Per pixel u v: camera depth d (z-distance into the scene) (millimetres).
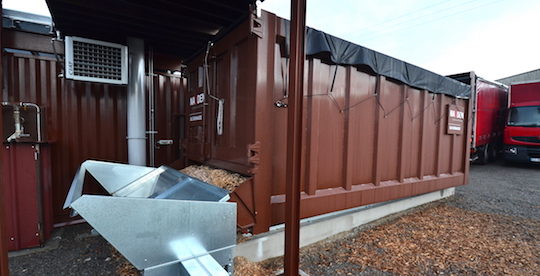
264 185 2314
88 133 3545
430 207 4711
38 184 2867
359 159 3236
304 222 3027
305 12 1928
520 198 5363
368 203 3303
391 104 3576
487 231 3580
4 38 3029
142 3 2490
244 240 2447
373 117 3350
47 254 2746
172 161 4176
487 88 9562
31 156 2789
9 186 2705
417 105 4004
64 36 3217
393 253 2920
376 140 3377
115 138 3703
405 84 3707
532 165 10180
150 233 1243
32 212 2818
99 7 2457
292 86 1955
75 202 1076
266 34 2271
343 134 3035
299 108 1973
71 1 2352
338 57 2777
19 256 2695
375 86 3340
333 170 2973
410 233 3484
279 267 2570
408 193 3904
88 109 3537
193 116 3447
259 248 2641
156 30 3000
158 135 4035
